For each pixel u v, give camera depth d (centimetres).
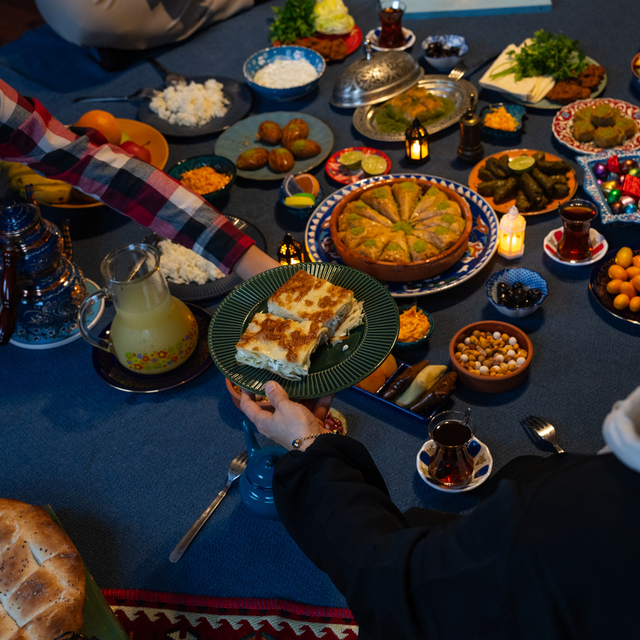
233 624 112
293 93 235
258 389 110
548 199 186
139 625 113
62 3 256
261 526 125
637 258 155
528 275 158
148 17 272
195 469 138
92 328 170
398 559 66
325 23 260
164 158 215
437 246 163
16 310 145
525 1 269
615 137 194
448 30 267
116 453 143
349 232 170
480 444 129
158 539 126
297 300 118
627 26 251
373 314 118
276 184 210
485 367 141
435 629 63
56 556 109
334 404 145
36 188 198
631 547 52
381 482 91
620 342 149
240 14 309
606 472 55
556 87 220
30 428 151
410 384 141
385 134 217
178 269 177
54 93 271
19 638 99
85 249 196
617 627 52
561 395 140
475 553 59
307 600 113
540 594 54
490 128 211
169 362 149
